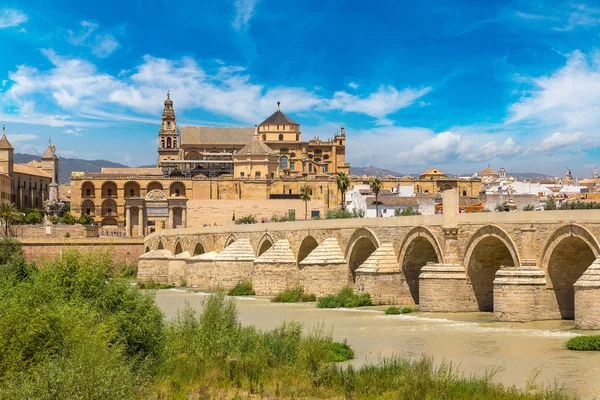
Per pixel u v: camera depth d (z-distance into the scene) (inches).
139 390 1561.3
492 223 2925.7
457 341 2337.6
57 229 7760.8
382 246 3513.8
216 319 2315.5
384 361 1939.0
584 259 2728.8
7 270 2930.6
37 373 1488.7
